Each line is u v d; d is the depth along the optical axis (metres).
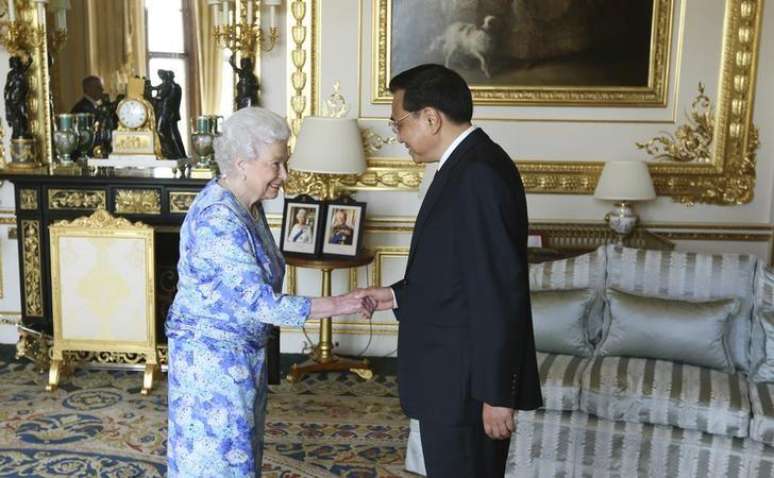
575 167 4.46
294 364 4.39
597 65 4.41
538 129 4.47
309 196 4.23
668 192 4.51
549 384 2.91
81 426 3.48
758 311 3.16
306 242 4.14
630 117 4.45
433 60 4.41
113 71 4.40
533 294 3.28
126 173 4.23
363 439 3.40
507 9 4.37
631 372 2.96
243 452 1.98
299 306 1.92
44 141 4.50
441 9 4.37
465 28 4.38
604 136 4.47
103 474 3.01
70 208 4.14
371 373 4.25
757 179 4.52
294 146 4.42
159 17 4.36
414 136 1.95
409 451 3.07
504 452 2.08
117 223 3.81
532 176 4.48
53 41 4.41
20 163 4.38
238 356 1.95
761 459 2.74
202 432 1.95
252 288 1.88
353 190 4.54
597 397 2.87
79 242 3.83
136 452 3.22
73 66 4.42
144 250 3.82
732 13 4.34
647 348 3.11
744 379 3.02
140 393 3.90
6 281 4.66
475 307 1.81
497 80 4.43
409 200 4.57
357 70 4.44
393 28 4.39
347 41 4.41
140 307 3.87
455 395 1.90
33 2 4.34
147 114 4.31
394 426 3.56
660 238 4.31
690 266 3.28
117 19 4.36
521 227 1.87
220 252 1.87
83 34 4.39
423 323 1.95
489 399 1.81
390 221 4.57
